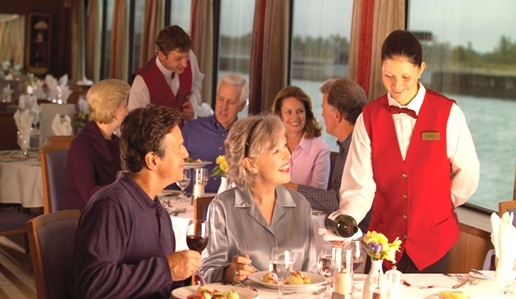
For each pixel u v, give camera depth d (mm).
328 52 7609
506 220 3127
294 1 8023
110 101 4715
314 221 4434
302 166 5043
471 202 5527
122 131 2838
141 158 2805
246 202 3309
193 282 3113
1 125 9047
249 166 3240
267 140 3193
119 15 13969
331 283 2947
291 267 2830
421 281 3225
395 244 2793
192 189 5281
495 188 5309
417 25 5969
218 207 3295
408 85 3469
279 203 3348
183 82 6574
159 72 6438
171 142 2814
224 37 9891
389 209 3693
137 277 2711
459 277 3305
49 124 7816
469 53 5500
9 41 17438
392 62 3412
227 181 4652
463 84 5570
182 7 11547
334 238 3143
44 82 12984
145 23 12227
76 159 4672
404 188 3629
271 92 7895
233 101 5391
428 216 3631
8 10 17266
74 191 4688
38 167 6562
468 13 5492
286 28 7852
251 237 3283
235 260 3096
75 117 8195
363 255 2945
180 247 4508
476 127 5457
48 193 5289
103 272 2666
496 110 5277
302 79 7996
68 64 17594
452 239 3678
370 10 6086
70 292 2988
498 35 5238
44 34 17359
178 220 4488
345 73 7418
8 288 6191
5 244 7676
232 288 2926
